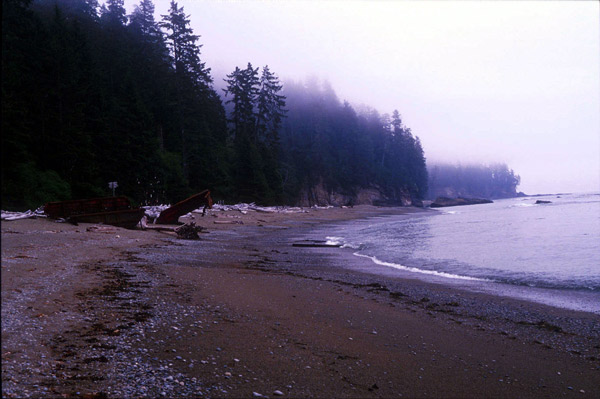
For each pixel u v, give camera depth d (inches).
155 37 2864.2
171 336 257.3
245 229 1551.4
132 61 2568.9
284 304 386.3
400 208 4731.8
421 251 958.4
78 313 281.0
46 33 1369.3
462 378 245.1
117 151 1675.7
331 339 293.7
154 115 2337.6
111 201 1053.8
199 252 770.2
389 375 239.0
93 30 2704.2
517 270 682.2
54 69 1347.2
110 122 1689.2
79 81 1583.4
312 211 3230.8
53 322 254.1
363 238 1304.1
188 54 2637.8
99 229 891.4
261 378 212.7
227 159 3075.8
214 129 3198.8
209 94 3142.2
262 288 456.8
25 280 352.5
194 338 258.5
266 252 880.9
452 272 672.4
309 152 5777.6
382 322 355.9
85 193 1475.1
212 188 2591.0
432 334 332.2
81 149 1434.5
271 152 3654.0
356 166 6161.4
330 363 247.0
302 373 226.1
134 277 435.2
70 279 385.1
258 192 3041.3
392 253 922.1
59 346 220.7
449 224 1968.5
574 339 336.2
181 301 348.8
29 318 252.2
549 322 384.8
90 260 524.1
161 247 780.0
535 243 1059.9
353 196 5757.9
